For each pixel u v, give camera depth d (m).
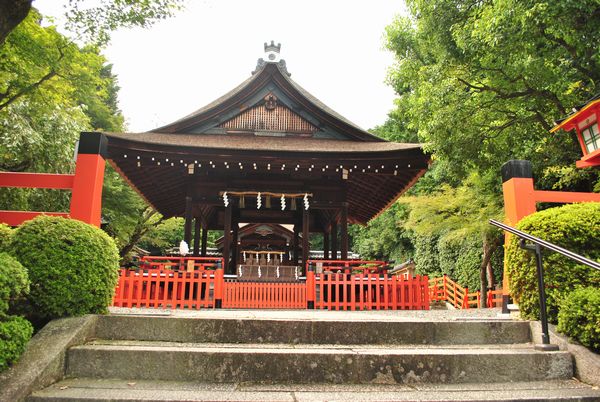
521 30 7.39
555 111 10.02
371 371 3.48
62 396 2.86
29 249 4.05
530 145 10.59
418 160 10.93
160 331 4.14
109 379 3.41
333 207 12.06
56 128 12.10
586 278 4.39
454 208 14.84
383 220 28.03
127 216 18.75
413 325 4.28
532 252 4.68
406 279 9.23
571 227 4.58
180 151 10.46
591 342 3.72
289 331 4.18
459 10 9.76
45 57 8.48
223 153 10.59
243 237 16.73
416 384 3.45
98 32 6.56
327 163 11.02
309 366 3.46
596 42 7.28
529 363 3.66
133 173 11.83
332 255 14.98
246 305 9.10
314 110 12.72
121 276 8.14
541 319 4.02
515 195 5.81
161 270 8.38
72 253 4.15
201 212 14.52
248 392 3.09
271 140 12.21
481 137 10.02
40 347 3.42
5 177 5.42
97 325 4.13
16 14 4.36
